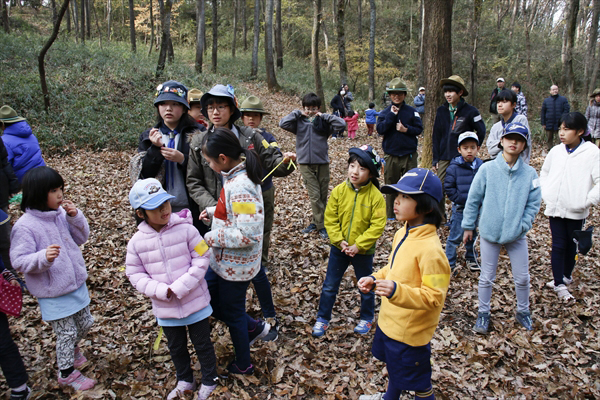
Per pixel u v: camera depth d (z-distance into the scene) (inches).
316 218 222.5
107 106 480.4
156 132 123.6
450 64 293.0
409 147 231.8
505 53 970.7
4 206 164.4
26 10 1235.9
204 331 111.0
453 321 153.9
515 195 140.5
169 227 108.0
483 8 947.3
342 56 637.3
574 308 159.8
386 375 124.6
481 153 450.0
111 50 717.9
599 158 156.9
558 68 911.7
